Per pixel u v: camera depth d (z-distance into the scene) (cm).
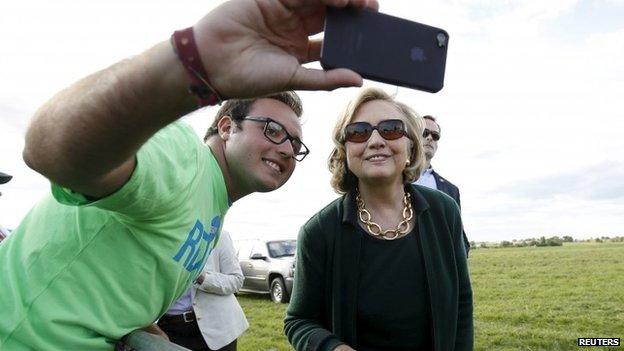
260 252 1152
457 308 185
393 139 181
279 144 155
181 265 122
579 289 1015
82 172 73
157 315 129
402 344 179
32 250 114
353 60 77
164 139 106
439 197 200
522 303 878
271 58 66
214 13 62
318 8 74
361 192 194
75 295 111
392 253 181
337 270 181
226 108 156
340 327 178
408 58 81
